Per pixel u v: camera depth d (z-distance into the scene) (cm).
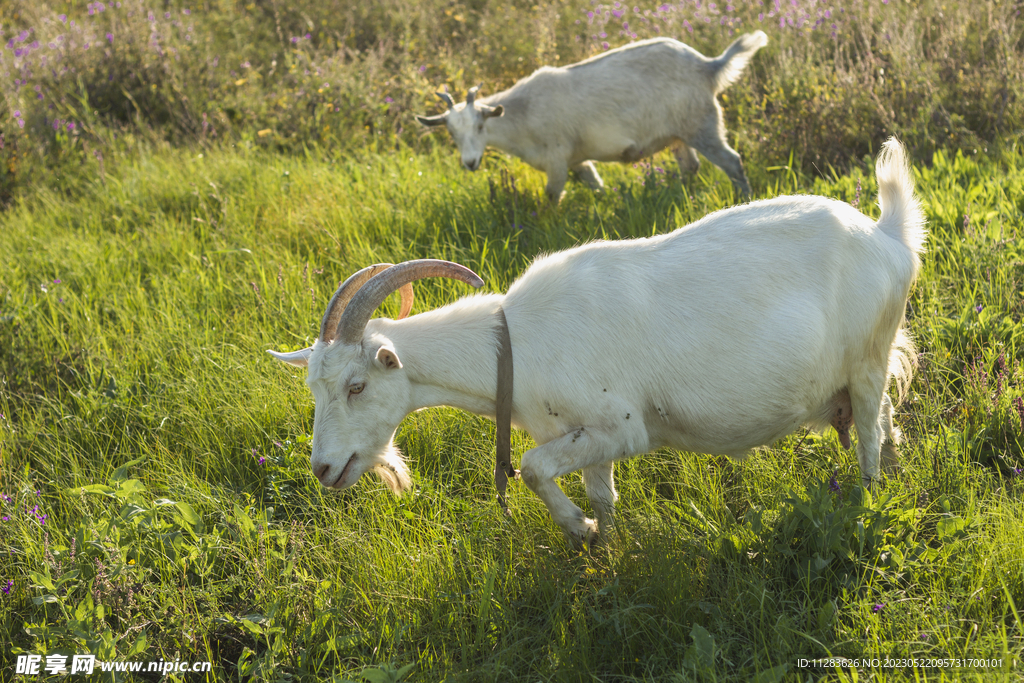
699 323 306
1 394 473
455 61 1002
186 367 493
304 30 1162
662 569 296
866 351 324
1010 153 618
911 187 344
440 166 779
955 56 748
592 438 305
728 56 664
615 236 567
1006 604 270
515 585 321
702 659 258
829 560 286
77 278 608
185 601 321
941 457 344
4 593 334
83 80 969
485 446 399
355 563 339
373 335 310
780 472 357
